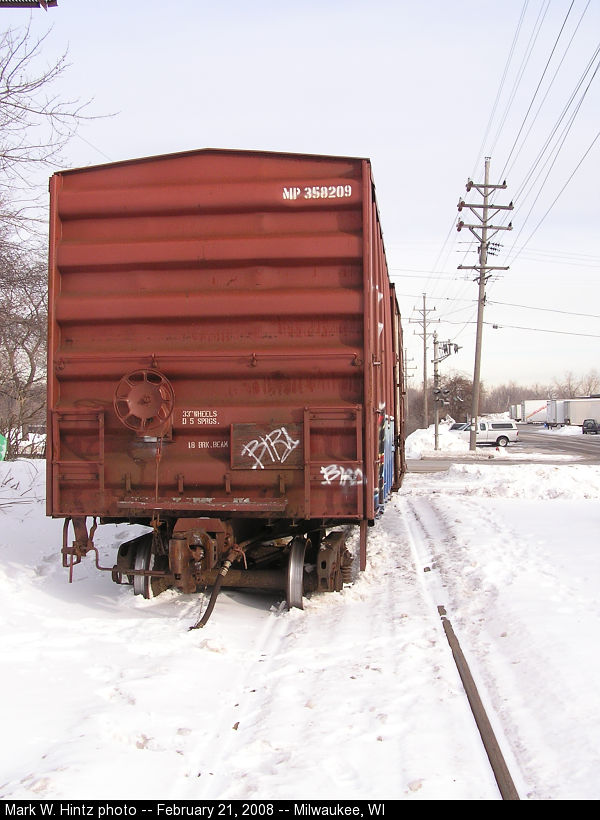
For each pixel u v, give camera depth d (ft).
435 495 62.39
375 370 22.86
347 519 24.23
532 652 18.21
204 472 21.91
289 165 22.20
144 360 22.16
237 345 22.17
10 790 11.46
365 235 21.54
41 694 15.83
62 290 22.90
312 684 16.61
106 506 22.27
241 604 24.26
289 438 21.61
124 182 22.81
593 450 156.15
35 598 23.85
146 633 20.34
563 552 30.91
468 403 288.92
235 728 14.34
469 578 27.27
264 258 21.91
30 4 26.27
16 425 59.52
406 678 16.94
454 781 12.05
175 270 22.44
